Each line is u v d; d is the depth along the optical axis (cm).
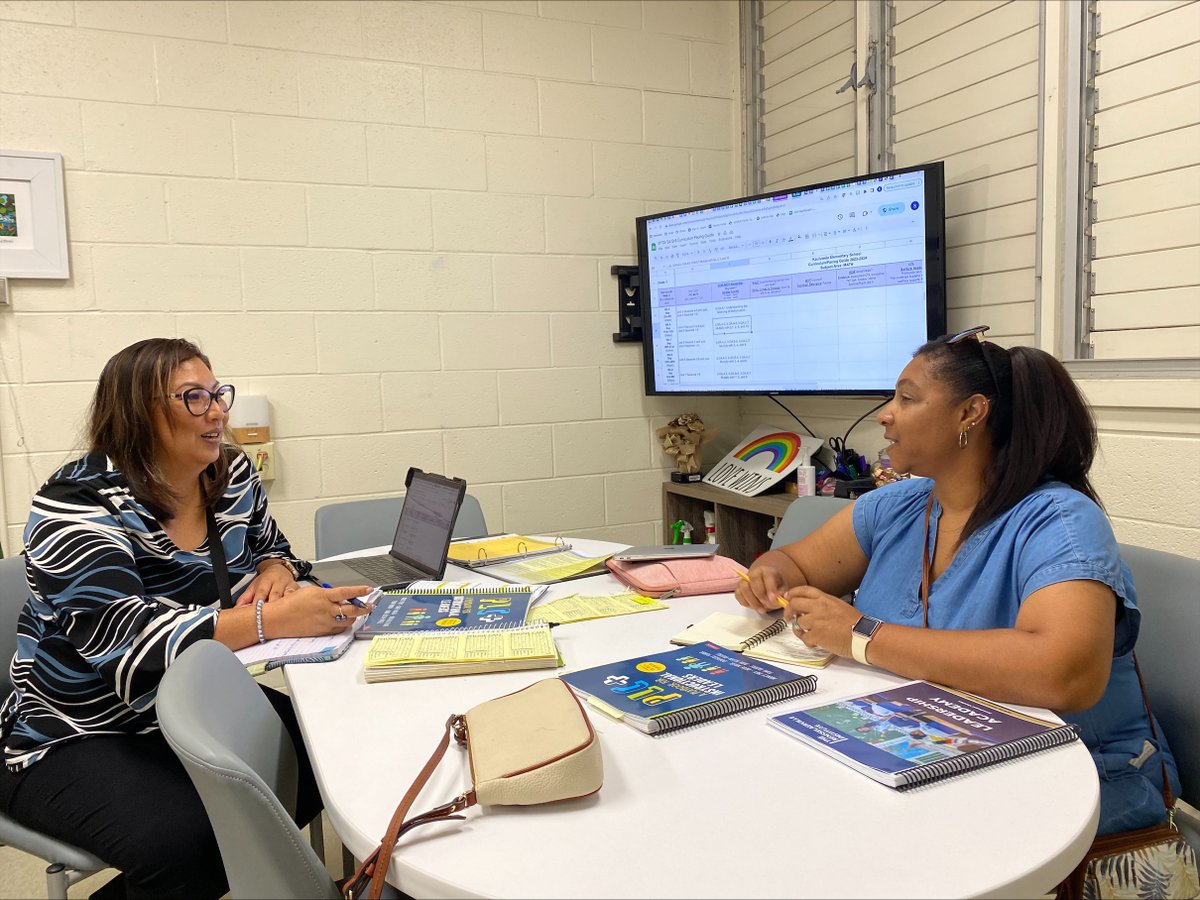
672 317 323
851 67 294
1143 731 125
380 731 108
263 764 113
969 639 113
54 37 253
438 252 304
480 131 307
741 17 345
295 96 281
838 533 159
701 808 85
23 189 250
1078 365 220
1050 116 222
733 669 121
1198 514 196
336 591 145
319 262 287
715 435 356
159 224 267
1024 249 237
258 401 277
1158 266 202
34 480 257
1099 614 110
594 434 334
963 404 129
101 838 127
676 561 180
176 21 266
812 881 73
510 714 98
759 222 295
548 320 323
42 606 143
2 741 145
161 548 151
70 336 259
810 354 288
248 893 92
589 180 327
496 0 307
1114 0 209
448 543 187
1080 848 80
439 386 307
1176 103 197
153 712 142
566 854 78
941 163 248
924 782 89
